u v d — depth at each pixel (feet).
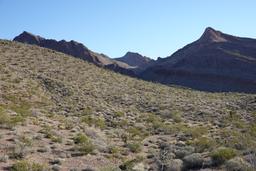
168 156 73.72
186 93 270.05
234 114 176.04
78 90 208.23
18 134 90.33
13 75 197.57
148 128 139.95
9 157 72.38
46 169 66.69
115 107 189.67
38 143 87.40
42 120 121.90
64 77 231.91
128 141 106.52
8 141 83.35
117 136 117.39
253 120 165.07
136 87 258.78
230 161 61.72
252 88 455.22
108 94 218.38
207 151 81.61
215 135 123.65
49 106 165.07
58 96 190.29
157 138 119.55
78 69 264.72
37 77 213.46
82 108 171.83
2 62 225.35
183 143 101.60
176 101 223.51
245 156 65.10
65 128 114.21
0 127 97.04
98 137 108.17
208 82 479.82
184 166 67.05
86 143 91.30
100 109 175.11
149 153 91.71
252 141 89.51
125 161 78.07
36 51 281.95
